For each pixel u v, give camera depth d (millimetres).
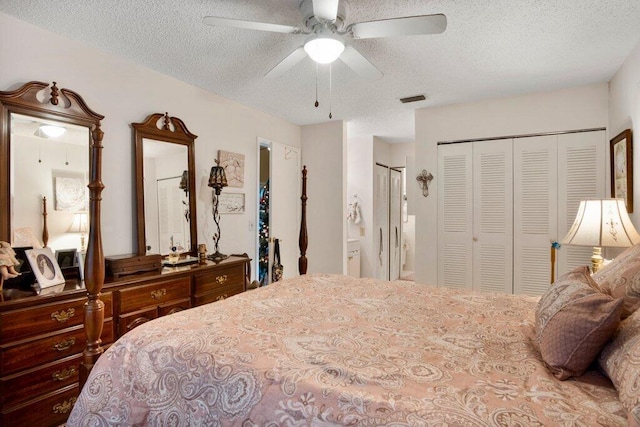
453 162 3773
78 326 1965
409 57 2600
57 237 2264
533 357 1139
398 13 2027
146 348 1244
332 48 1929
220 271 2969
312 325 1454
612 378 935
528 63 2715
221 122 3508
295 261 4574
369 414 848
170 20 2115
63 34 2273
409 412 829
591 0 1906
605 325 998
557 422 775
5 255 1845
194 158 3189
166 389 1132
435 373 1022
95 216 1511
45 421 1826
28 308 1774
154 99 2873
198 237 3271
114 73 2592
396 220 6305
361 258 5344
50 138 2238
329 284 2250
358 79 3033
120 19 2100
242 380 1038
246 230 3824
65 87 2305
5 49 2035
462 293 2055
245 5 1962
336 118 4320
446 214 3822
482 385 948
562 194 3314
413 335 1352
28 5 1948
